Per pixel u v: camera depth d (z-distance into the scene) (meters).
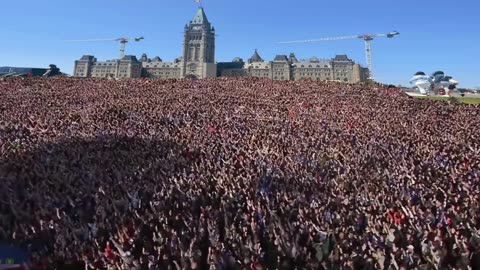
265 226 6.04
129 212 6.72
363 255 5.19
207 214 6.50
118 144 12.70
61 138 13.36
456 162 10.82
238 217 6.46
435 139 15.00
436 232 5.73
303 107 24.52
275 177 8.75
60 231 5.85
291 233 5.77
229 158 10.78
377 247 5.45
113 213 6.54
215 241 5.53
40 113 19.39
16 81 36.41
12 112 19.61
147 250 5.36
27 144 12.18
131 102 24.12
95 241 5.49
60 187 7.96
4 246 5.67
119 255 5.18
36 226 6.04
